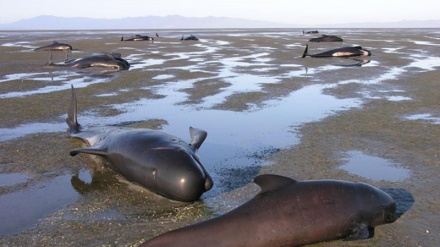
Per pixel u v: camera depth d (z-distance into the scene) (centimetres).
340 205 528
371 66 2261
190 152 691
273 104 1332
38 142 947
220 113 1221
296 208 514
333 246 518
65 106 1312
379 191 564
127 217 599
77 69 2169
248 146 920
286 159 830
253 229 490
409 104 1304
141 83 1722
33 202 652
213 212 609
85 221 588
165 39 5528
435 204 625
